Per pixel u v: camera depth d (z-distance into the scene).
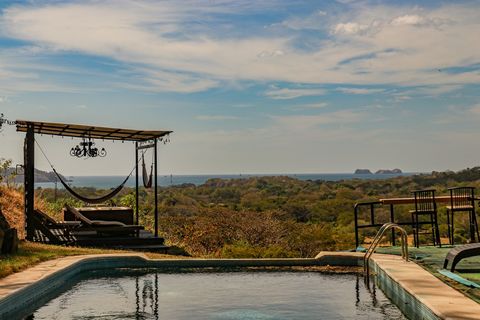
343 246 24.80
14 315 7.83
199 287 10.24
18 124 15.72
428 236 22.89
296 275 11.45
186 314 8.15
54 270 10.01
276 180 91.75
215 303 8.88
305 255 24.25
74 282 10.66
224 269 12.13
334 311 8.23
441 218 26.67
